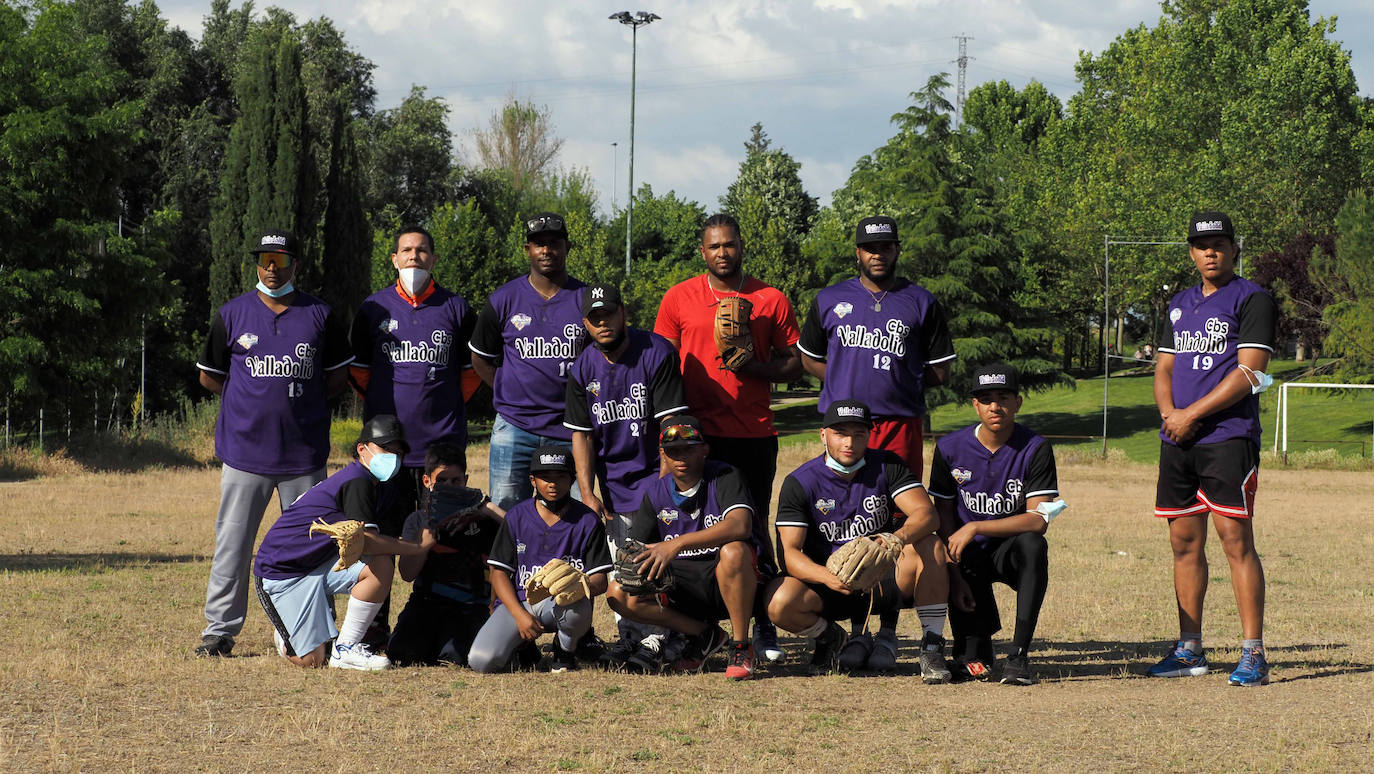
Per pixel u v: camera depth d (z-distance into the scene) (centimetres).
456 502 748
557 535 727
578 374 743
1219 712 613
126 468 2747
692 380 775
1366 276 4494
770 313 780
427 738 553
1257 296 708
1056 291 7056
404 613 770
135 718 583
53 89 2905
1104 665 776
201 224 5138
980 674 716
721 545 707
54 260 2898
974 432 732
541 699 639
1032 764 515
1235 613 1023
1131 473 3222
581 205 7931
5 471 2508
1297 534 1734
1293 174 5744
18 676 668
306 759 515
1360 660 781
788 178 9306
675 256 8675
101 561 1220
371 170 6309
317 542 733
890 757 527
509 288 787
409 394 791
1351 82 6222
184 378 4941
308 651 730
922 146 5506
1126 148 6900
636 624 750
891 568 697
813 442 4353
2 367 2798
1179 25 7169
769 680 707
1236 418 708
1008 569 719
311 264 4359
